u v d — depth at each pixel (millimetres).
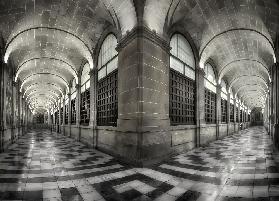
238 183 4828
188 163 7156
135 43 7273
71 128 19938
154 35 7672
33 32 11211
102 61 11617
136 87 7055
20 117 21531
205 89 14406
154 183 4926
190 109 11328
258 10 9195
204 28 11117
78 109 16734
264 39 11539
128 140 7418
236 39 12648
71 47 13469
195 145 11305
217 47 13508
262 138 16906
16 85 17719
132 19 7504
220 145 12305
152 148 7203
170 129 8484
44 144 13984
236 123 26188
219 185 4715
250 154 8852
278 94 10930
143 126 6902
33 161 7719
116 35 9570
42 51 14312
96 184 4875
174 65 9758
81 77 17016
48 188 4602
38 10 9461
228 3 9203
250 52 14625
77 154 9453
